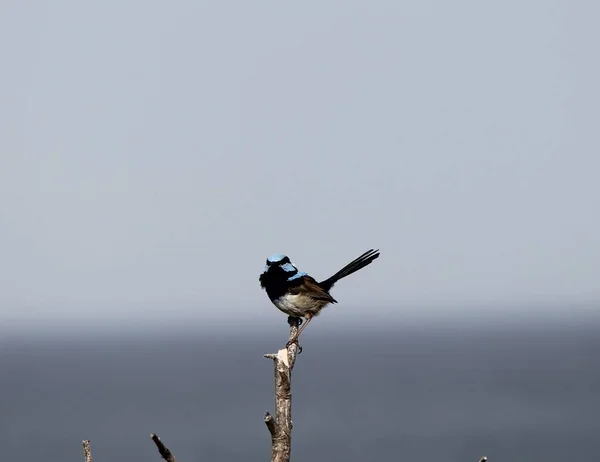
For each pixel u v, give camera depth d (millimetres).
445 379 132125
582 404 100250
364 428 84938
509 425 85812
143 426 88688
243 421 90312
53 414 100812
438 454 69562
